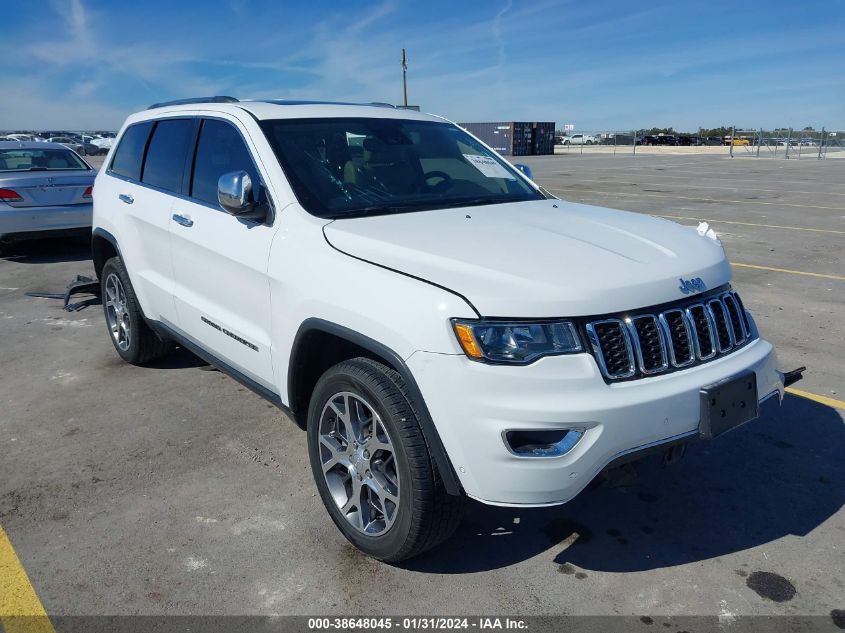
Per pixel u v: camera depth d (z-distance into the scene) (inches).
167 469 152.6
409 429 105.3
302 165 141.3
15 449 162.7
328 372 119.3
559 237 122.6
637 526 130.0
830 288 297.0
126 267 193.6
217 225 148.9
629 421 101.0
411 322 102.8
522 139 1941.4
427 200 146.7
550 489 99.6
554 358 99.7
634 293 106.1
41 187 360.8
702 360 112.4
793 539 125.0
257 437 167.5
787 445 158.9
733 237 430.0
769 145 1683.1
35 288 323.6
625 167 1229.1
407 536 108.9
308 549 124.0
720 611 107.3
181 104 182.2
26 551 123.7
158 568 118.8
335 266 118.1
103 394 194.1
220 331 152.1
